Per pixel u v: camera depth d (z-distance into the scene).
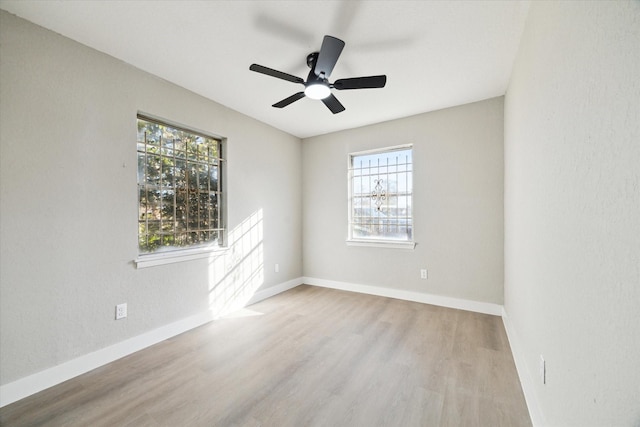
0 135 1.58
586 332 0.84
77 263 1.89
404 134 3.43
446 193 3.17
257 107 3.07
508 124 2.51
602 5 0.73
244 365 1.98
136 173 2.23
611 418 0.69
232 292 3.08
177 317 2.51
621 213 0.64
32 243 1.70
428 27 1.79
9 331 1.61
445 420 1.44
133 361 2.04
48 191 1.76
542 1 1.32
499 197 2.89
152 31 1.83
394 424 1.41
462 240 3.09
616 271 0.67
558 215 1.10
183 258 2.56
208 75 2.39
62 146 1.83
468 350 2.16
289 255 4.02
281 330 2.58
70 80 1.87
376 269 3.67
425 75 2.41
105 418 1.47
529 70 1.61
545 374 1.28
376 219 3.72
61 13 1.65
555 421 1.12
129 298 2.17
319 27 1.80
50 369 1.75
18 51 1.65
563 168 1.04
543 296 1.33
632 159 0.60
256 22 1.75
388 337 2.40
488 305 2.95
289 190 4.04
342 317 2.88
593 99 0.79
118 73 2.12
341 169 3.95
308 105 3.03
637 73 0.57
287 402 1.58
